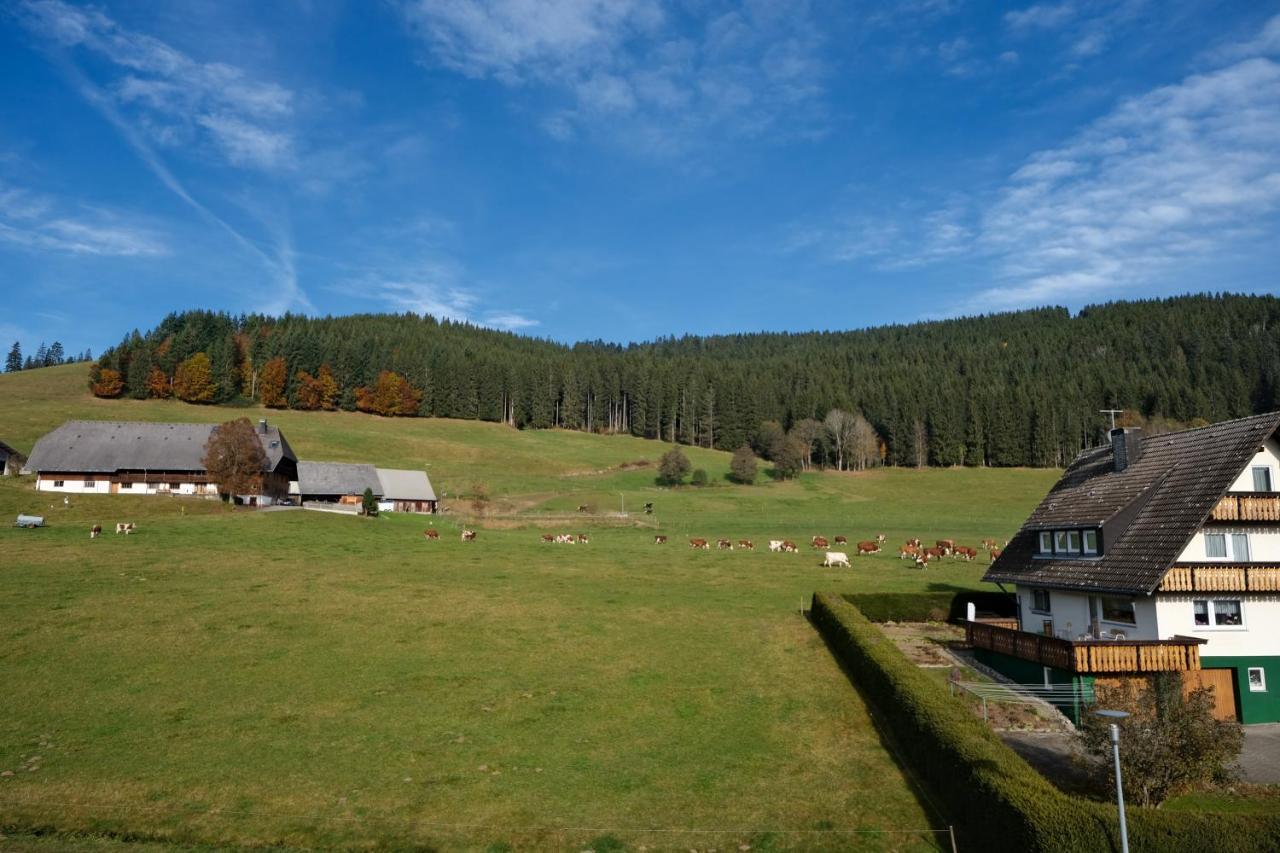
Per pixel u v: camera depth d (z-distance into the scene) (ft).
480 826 61.87
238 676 93.76
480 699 90.48
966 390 604.90
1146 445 122.52
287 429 493.77
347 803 64.95
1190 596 97.96
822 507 379.55
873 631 107.76
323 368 575.38
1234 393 550.77
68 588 125.90
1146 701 68.08
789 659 111.04
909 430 533.96
